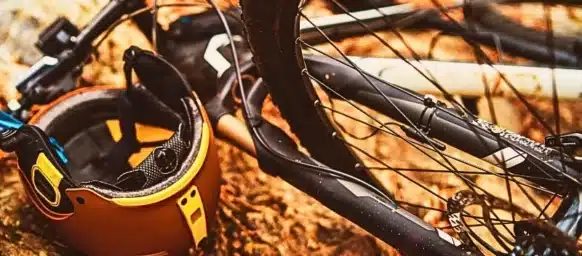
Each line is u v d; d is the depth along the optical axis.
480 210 1.27
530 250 0.94
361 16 1.49
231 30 1.47
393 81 1.36
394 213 1.16
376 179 1.30
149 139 1.38
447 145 1.26
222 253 1.31
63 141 1.35
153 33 1.48
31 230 1.32
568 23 1.51
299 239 1.33
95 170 1.36
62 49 1.45
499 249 1.24
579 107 1.42
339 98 1.36
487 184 1.34
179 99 1.30
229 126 1.35
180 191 1.18
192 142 1.21
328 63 1.25
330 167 1.25
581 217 1.05
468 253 1.10
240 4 1.07
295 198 1.37
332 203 1.20
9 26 1.52
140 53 1.28
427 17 1.52
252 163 1.40
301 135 1.24
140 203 1.15
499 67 1.39
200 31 1.49
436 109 1.18
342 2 1.53
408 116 1.20
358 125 1.42
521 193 1.32
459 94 1.39
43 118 1.31
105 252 1.23
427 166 1.38
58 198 1.18
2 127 1.21
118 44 1.51
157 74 1.30
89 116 1.36
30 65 1.49
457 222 1.12
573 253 0.95
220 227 1.34
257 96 1.32
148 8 1.52
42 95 1.42
